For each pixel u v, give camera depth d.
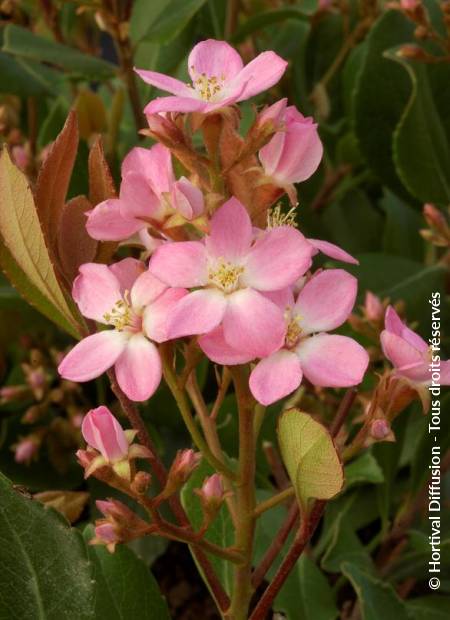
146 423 0.25
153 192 0.12
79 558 0.14
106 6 0.25
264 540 0.21
